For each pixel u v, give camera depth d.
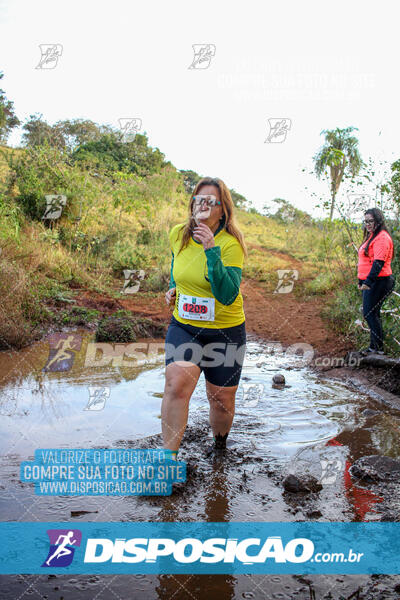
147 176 15.08
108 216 11.86
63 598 1.85
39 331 6.07
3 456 3.02
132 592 1.90
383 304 5.65
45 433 3.38
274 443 3.43
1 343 5.53
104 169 12.75
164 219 13.38
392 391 4.56
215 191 2.80
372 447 3.37
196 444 3.37
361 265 5.30
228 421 3.19
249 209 22.19
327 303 8.35
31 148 11.12
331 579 2.01
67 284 8.32
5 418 3.62
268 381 4.92
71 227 10.41
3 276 6.53
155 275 9.55
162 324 6.69
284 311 8.30
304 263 13.06
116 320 6.40
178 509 2.54
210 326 2.89
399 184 6.21
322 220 8.35
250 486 2.80
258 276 11.56
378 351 5.24
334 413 4.04
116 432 3.44
